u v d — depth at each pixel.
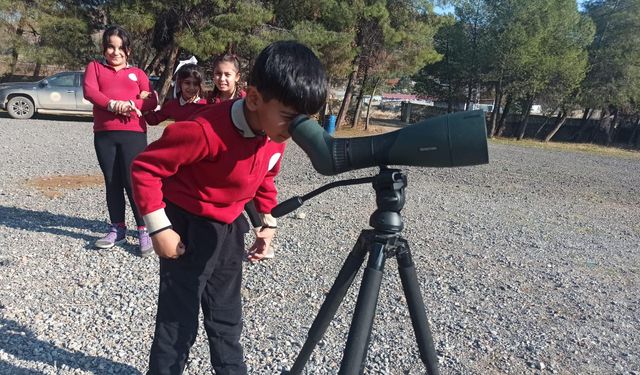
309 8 17.45
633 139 30.75
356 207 6.39
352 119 25.47
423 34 19.97
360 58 20.97
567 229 6.31
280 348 2.82
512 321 3.43
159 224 1.72
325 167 1.44
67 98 15.04
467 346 3.03
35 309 3.08
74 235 4.54
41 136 11.32
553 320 3.50
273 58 1.48
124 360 2.60
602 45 27.75
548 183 10.19
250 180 1.87
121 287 3.50
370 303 1.43
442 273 4.25
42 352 2.61
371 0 18.33
